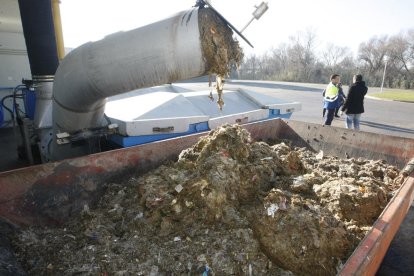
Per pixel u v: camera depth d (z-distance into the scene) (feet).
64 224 7.16
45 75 12.51
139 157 8.94
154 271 5.64
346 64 139.23
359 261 4.19
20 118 15.11
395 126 31.12
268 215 6.38
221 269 5.71
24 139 14.07
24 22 11.68
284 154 10.31
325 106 25.35
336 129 12.37
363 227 6.57
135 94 15.37
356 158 11.70
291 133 13.70
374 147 11.35
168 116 11.96
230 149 8.36
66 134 9.81
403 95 69.51
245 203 7.30
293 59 144.97
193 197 7.02
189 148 9.47
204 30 6.82
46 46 12.09
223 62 7.02
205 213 6.76
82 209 7.61
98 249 6.12
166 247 6.19
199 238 6.36
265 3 7.14
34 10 11.45
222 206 6.88
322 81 128.36
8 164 16.69
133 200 7.55
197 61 6.98
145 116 11.43
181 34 6.79
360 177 8.98
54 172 7.14
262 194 7.43
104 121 11.39
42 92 12.75
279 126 14.11
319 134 12.79
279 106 16.92
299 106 18.30
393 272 8.68
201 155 8.36
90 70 7.79
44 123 12.76
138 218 6.86
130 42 7.27
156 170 8.73
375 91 86.12
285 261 5.76
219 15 6.79
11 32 24.38
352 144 11.87
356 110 22.41
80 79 8.08
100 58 7.61
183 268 5.70
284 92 68.23
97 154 7.98
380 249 5.02
